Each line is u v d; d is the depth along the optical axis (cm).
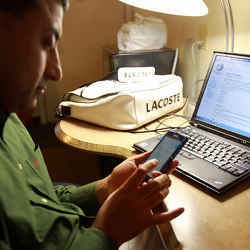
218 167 75
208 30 135
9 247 44
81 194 79
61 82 196
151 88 113
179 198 66
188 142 89
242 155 79
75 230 56
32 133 191
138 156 78
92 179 185
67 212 60
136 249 104
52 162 179
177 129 101
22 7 37
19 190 49
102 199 77
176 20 158
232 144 86
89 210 79
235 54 93
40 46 41
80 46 191
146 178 67
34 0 38
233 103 91
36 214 52
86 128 109
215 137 92
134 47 151
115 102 103
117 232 55
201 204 64
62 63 192
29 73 41
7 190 47
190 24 147
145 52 142
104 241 53
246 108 87
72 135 103
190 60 150
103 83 122
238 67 92
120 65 141
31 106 46
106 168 167
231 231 56
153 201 57
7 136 61
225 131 91
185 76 157
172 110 124
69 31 186
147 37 151
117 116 105
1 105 44
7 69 40
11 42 39
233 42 112
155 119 117
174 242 53
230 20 119
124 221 55
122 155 91
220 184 68
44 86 48
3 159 51
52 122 203
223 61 97
